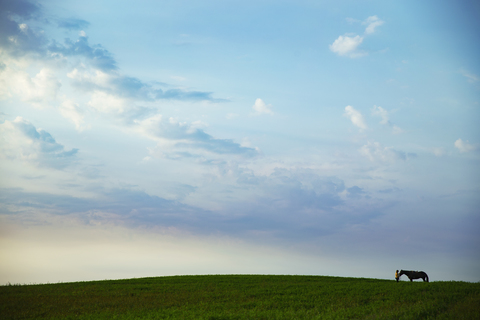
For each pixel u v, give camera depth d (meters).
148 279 47.44
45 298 31.62
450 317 20.56
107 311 26.48
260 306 27.55
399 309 24.00
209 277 50.06
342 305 27.02
